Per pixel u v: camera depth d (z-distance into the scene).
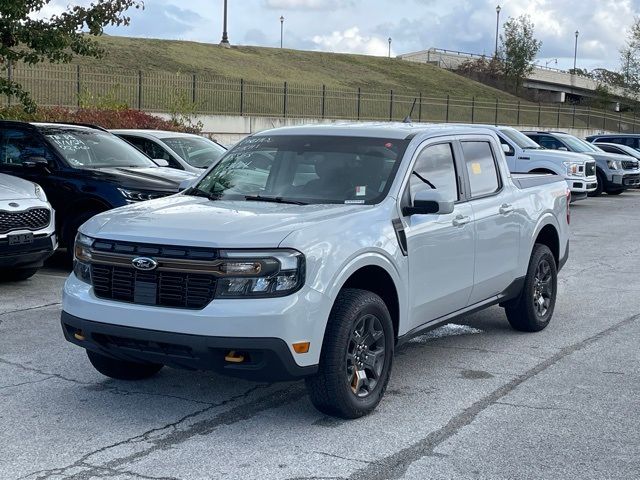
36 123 11.66
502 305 7.99
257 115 35.72
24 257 9.34
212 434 5.28
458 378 6.56
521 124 54.22
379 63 75.12
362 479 4.60
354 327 5.39
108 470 4.70
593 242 15.08
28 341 7.45
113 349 5.38
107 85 33.06
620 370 6.81
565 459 4.92
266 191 6.32
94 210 10.59
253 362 5.05
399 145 6.37
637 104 57.84
